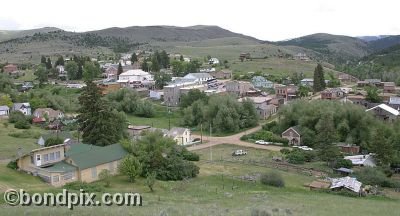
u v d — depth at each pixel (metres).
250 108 109.19
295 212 33.56
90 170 51.88
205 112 108.06
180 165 56.69
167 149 59.41
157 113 125.00
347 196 52.03
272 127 103.00
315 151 79.19
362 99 118.44
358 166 74.00
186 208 32.31
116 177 53.97
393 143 80.56
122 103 124.62
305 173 67.19
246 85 138.50
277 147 89.38
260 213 28.78
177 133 90.31
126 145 58.25
